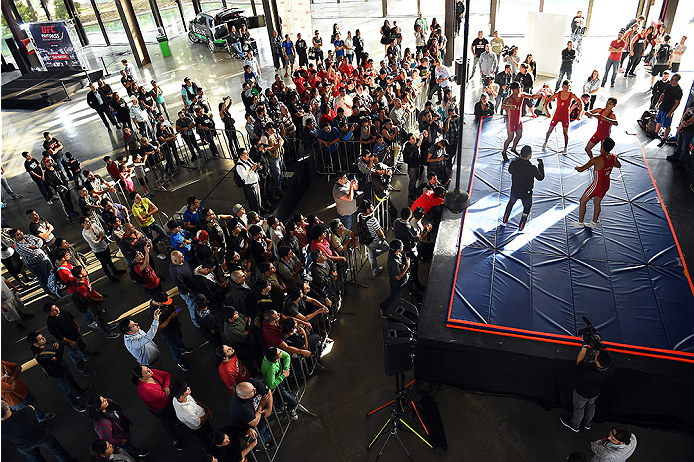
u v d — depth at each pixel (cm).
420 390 665
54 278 816
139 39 2036
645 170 957
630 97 1365
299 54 1788
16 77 1988
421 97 1424
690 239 779
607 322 652
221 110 1172
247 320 639
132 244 827
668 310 661
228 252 725
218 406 669
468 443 599
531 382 638
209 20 2130
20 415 530
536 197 917
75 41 1881
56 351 627
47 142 1137
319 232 736
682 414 599
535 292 711
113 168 1052
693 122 895
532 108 1244
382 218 946
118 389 705
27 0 2048
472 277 748
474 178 994
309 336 676
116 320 820
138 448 607
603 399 616
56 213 1137
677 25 1756
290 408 632
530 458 580
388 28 1794
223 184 1074
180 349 709
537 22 1545
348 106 1213
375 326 768
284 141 1114
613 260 754
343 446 607
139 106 1333
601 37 1859
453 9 1670
